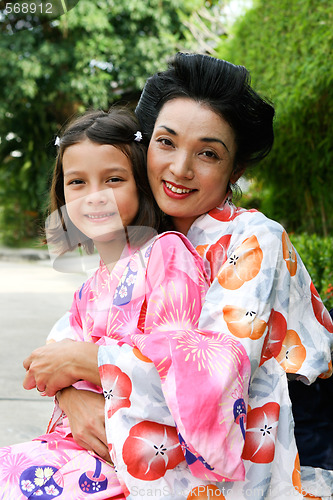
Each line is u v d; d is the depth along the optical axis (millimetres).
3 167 12375
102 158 1468
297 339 1428
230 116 1483
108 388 1262
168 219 1617
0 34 11211
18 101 11891
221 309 1315
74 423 1347
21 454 1360
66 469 1309
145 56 11078
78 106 12445
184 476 1264
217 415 1177
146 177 1532
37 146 12453
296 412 1526
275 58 5359
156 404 1235
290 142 5492
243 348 1268
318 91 4770
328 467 1485
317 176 5398
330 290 3764
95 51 11109
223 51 6527
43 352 1376
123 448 1233
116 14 11031
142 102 1582
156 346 1231
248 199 6629
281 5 5289
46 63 11250
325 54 4648
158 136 1493
